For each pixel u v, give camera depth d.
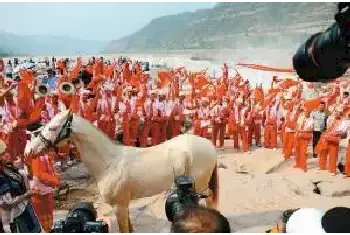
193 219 2.69
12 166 6.61
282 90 21.39
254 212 10.29
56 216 9.98
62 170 12.98
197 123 17.42
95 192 11.30
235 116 16.94
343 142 17.48
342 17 2.92
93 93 18.28
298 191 11.94
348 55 3.11
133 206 10.41
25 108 12.62
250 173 13.38
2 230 6.61
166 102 17.31
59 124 7.83
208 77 31.12
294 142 14.99
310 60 3.29
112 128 16.09
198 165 8.48
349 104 18.89
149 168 8.20
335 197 11.70
